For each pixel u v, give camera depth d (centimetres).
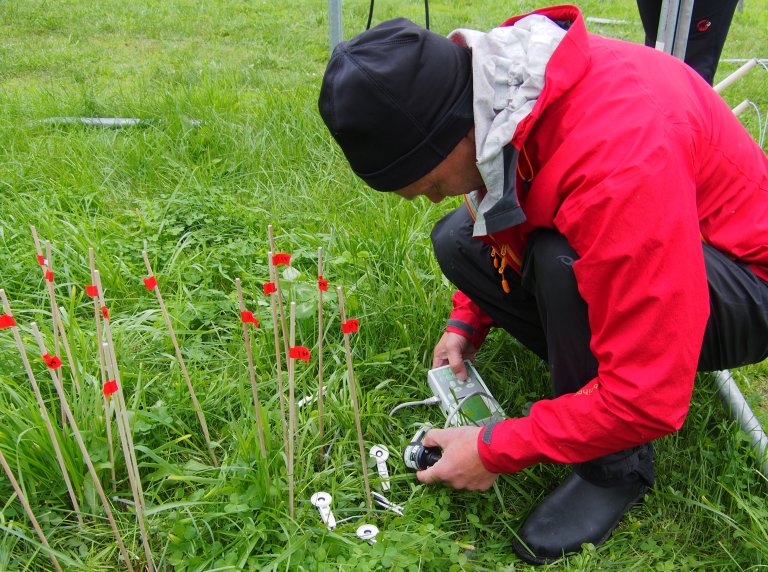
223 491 179
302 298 239
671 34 267
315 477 190
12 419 186
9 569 169
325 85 142
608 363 149
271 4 698
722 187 160
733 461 193
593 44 154
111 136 366
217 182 335
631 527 184
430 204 309
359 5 697
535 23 152
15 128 366
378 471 197
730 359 178
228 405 210
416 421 214
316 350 229
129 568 169
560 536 178
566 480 189
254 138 361
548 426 159
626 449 175
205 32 598
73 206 303
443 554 173
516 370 232
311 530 174
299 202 320
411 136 140
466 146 144
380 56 137
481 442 170
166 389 212
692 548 181
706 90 158
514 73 139
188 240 286
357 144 143
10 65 489
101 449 188
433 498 184
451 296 253
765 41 641
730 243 165
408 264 262
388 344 238
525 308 204
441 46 140
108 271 262
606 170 135
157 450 193
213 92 409
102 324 236
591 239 140
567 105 142
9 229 283
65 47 538
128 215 304
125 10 636
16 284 259
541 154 147
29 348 216
